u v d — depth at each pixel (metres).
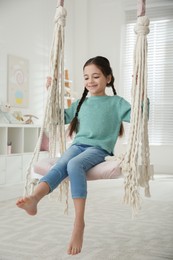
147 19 1.75
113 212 2.88
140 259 1.78
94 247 1.96
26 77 4.84
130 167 1.70
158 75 5.42
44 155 4.61
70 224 2.47
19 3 4.70
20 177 4.24
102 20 5.76
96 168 1.72
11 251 1.88
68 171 1.65
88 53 5.86
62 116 1.97
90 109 1.97
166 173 5.36
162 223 2.53
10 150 4.17
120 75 5.64
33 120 5.00
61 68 1.95
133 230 2.34
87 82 1.95
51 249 1.92
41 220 2.58
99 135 1.91
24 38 4.80
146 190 1.81
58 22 1.91
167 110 5.38
